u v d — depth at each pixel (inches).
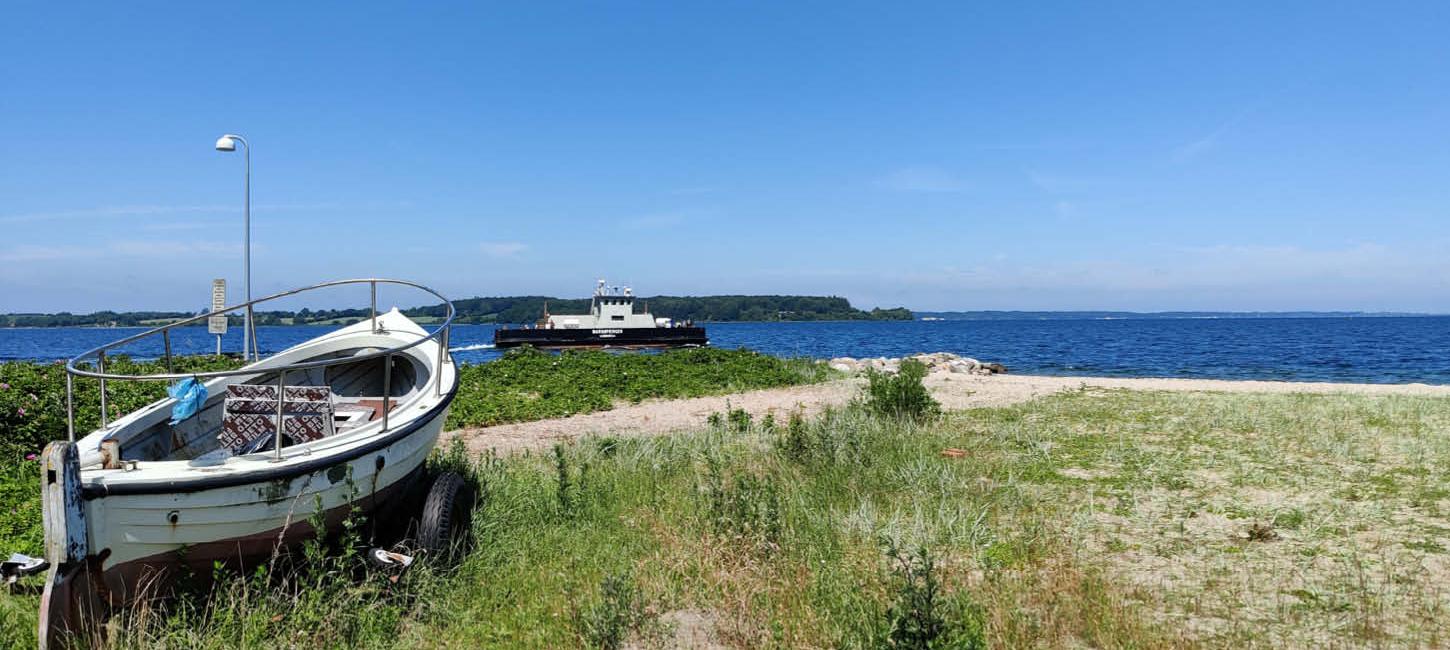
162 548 192.9
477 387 732.0
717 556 237.3
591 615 197.0
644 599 214.1
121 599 190.7
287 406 256.2
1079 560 248.2
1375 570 239.5
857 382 876.0
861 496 319.9
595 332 1984.5
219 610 196.9
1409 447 423.8
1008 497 321.4
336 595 200.8
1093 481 357.4
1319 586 226.2
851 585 216.2
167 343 278.4
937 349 2426.2
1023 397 715.4
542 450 446.6
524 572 240.4
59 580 174.7
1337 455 408.5
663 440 456.4
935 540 260.8
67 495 174.4
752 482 292.7
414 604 217.9
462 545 254.5
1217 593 223.1
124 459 234.4
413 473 270.5
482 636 201.9
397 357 354.0
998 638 185.8
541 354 984.3
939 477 348.8
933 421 527.8
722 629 201.3
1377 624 199.2
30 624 197.3
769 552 242.7
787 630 195.0
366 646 194.2
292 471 207.5
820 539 258.4
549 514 293.3
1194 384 900.0
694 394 751.7
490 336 4399.6
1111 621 194.4
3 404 391.9
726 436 462.9
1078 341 2938.0
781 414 626.2
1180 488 343.0
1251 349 2185.0
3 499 301.6
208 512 195.0
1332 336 3216.0
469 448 476.4
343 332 354.9
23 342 3464.6
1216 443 449.7
